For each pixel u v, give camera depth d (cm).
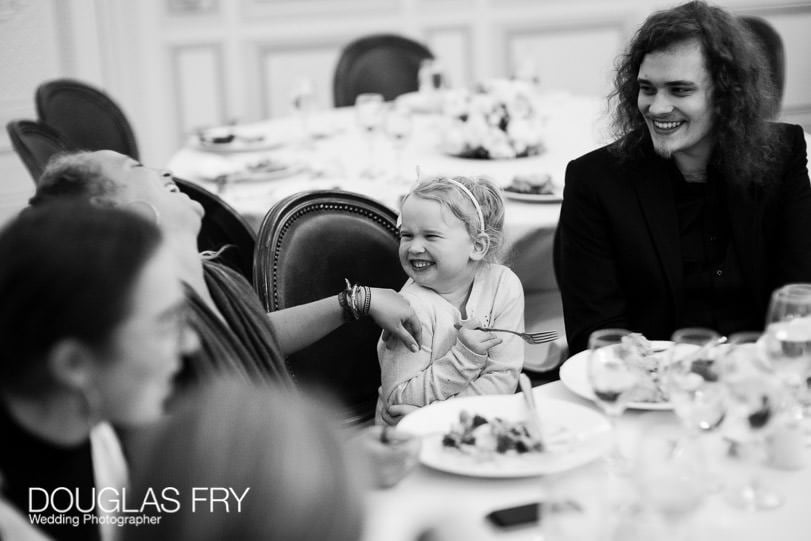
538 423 138
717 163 203
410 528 88
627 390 129
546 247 253
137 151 366
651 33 198
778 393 122
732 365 130
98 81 492
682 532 111
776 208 211
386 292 188
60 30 479
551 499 100
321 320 185
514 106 315
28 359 92
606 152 212
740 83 194
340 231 205
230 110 537
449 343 190
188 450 64
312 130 354
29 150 282
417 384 184
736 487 123
